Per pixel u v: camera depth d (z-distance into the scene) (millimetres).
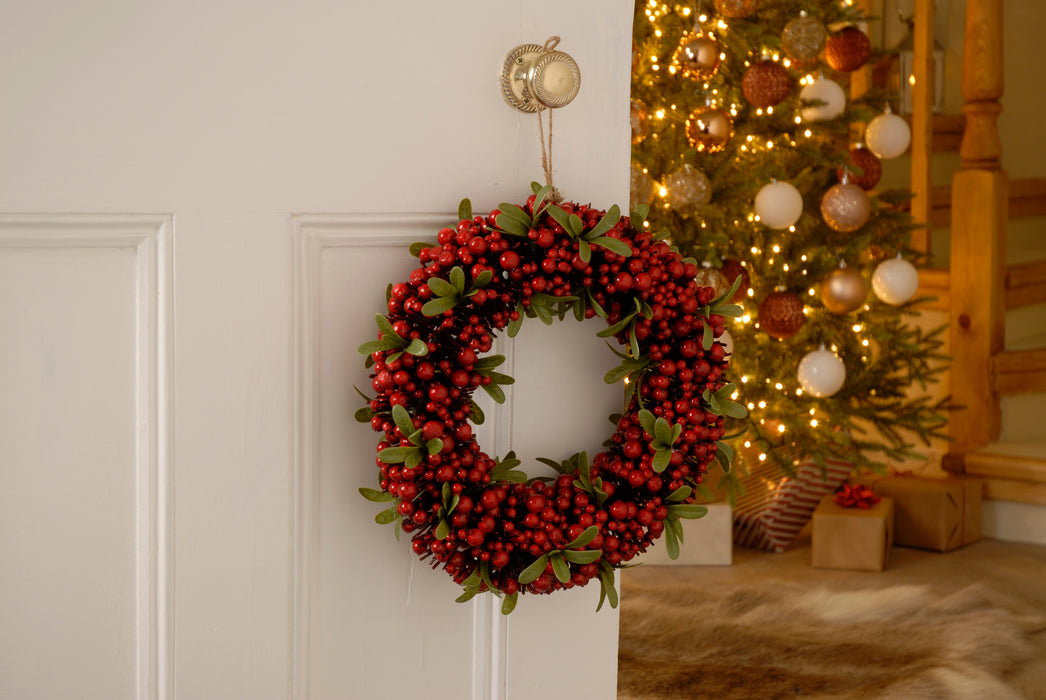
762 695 3820
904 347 5145
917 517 5449
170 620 1767
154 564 1753
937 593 4746
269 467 1817
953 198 5926
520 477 1897
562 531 1878
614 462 1989
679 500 1972
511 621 2059
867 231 5148
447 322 1784
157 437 1735
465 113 1908
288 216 1788
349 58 1807
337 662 1928
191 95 1699
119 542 1733
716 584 4930
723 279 4465
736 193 4699
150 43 1662
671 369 1978
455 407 1833
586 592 2129
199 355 1747
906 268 4879
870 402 5203
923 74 6086
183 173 1705
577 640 2133
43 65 1595
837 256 4938
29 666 1689
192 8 1686
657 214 4656
